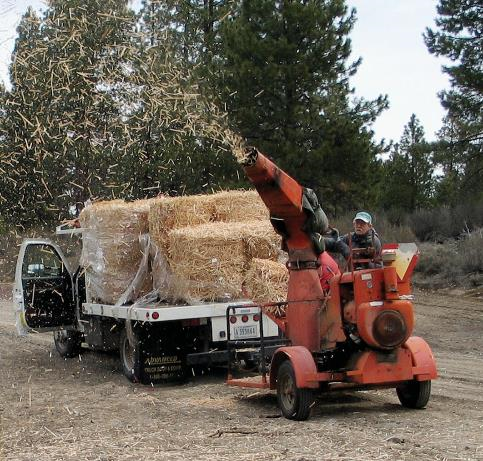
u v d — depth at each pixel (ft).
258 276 28.25
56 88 30.32
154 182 44.29
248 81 60.54
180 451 18.84
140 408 25.21
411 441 19.21
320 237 23.61
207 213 30.71
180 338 30.37
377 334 21.70
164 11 35.53
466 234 69.15
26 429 22.00
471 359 35.29
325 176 64.80
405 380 22.47
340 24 64.34
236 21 62.54
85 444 19.86
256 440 19.84
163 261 30.40
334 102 64.23
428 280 63.10
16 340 45.01
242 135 60.44
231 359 27.91
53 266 36.45
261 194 22.53
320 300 23.45
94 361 37.09
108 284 31.68
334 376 22.20
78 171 39.47
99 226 31.71
